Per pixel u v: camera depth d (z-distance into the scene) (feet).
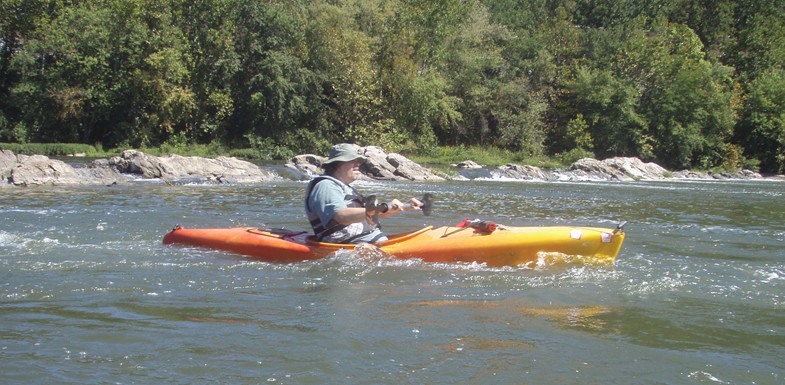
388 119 107.14
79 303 13.83
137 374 9.58
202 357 10.32
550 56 126.93
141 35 93.86
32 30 96.84
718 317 13.11
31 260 18.95
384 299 14.29
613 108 120.37
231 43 100.78
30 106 92.02
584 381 9.41
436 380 9.37
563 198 50.16
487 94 120.47
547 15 146.00
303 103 103.30
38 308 13.38
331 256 18.78
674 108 119.44
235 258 19.57
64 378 9.41
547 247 18.13
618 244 18.47
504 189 60.64
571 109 125.18
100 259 19.27
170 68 93.97
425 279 16.48
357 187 60.85
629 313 13.29
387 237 19.85
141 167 60.39
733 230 29.58
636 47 124.57
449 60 120.88
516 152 120.98
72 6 96.58
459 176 80.38
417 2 112.98
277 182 63.52
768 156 129.59
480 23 125.29
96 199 40.16
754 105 129.08
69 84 93.45
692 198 52.90
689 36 126.62
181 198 42.47
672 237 26.61
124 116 96.78
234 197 44.14
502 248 18.16
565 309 13.53
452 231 19.49
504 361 10.18
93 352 10.56
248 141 104.17
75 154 82.53
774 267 19.30
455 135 123.95
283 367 9.86
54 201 38.22
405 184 66.54
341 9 108.17
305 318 12.64
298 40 105.91
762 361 10.43
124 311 13.16
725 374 9.80
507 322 12.42
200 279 16.49
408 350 10.68
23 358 10.25
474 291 15.12
